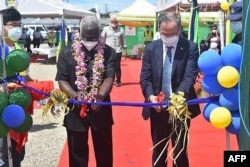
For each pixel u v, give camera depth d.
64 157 5.45
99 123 3.81
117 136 6.43
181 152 3.84
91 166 5.09
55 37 27.97
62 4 19.39
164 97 3.79
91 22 3.67
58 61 3.82
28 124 3.70
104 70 3.77
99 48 3.75
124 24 23.64
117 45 11.59
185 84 3.69
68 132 3.87
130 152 5.64
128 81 13.39
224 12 7.21
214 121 3.30
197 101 3.51
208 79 3.37
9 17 4.01
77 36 3.78
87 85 3.71
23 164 5.19
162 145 3.96
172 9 13.09
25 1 17.19
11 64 3.62
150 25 23.75
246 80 2.91
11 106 3.50
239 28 3.48
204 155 5.44
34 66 19.83
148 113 3.90
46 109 3.71
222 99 3.31
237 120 3.29
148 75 3.88
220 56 3.30
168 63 3.80
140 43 25.20
